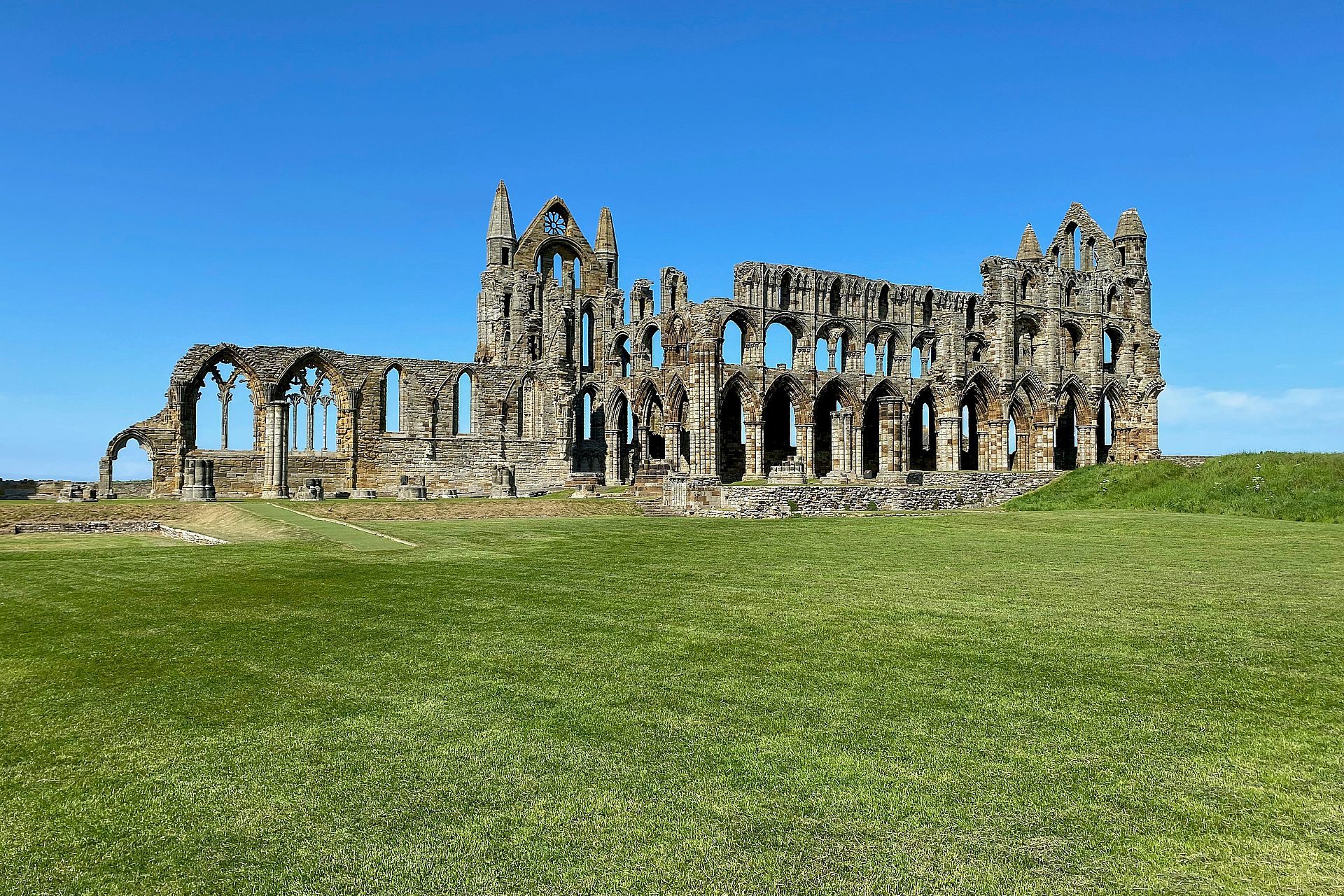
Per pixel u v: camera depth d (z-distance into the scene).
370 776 8.84
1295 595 18.30
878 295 79.62
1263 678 11.82
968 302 85.38
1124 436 84.81
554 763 9.09
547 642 14.09
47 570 23.03
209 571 22.56
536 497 58.91
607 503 50.34
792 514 45.34
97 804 8.34
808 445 75.44
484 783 8.64
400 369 68.25
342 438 65.44
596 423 85.12
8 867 7.24
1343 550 27.34
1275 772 8.69
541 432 73.81
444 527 36.19
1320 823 7.66
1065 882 6.80
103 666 12.89
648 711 10.63
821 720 10.26
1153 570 22.34
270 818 8.00
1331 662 12.62
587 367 86.94
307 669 12.62
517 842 7.51
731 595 18.42
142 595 18.88
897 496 49.62
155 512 44.22
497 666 12.68
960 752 9.28
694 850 7.34
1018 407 80.81
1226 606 17.06
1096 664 12.59
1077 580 20.67
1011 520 39.94
